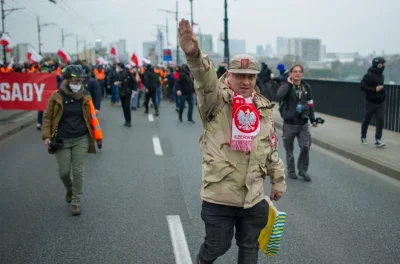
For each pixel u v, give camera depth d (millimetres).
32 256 4723
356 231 5492
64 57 29422
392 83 14359
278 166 3639
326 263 4578
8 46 27547
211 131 3449
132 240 5137
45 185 7566
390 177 8383
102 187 7363
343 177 8312
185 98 15984
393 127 13078
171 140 12141
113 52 34781
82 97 6027
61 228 5531
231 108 3422
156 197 6805
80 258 4672
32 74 12625
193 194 6973
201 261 3611
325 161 9797
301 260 4641
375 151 10117
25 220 5828
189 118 16094
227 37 23125
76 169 6027
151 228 5512
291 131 7996
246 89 3428
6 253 4801
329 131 13219
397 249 4957
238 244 3656
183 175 8195
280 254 4785
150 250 4859
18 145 11555
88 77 9156
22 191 7199
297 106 7844
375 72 10516
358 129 13586
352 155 9938
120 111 19906
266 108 3520
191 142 11828
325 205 6547
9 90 12664
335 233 5414
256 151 3422
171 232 5375
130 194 6965
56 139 5938
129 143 11609
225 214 3475
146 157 9820
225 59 23188
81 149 6059
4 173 8430
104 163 9188
